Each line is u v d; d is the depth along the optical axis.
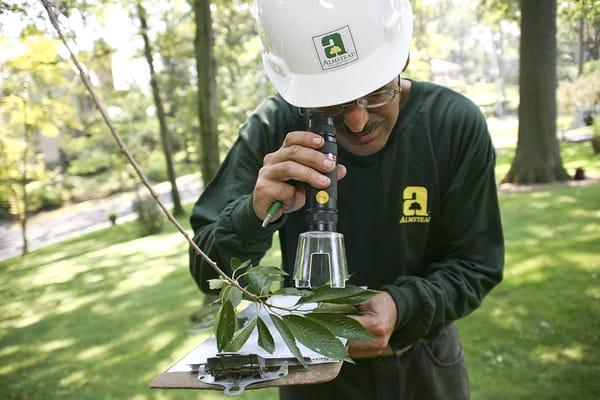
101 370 5.16
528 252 6.73
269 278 1.05
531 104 11.67
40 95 6.24
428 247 1.83
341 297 0.98
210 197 1.75
